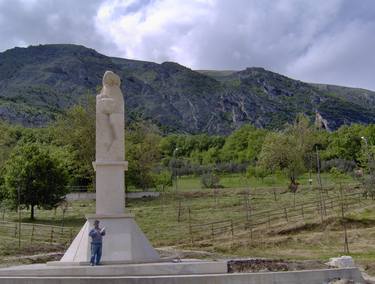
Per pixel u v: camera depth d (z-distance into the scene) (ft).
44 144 318.45
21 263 99.40
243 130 525.34
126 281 62.80
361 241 135.44
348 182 260.21
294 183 260.01
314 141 325.21
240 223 162.40
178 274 68.28
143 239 76.84
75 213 195.21
